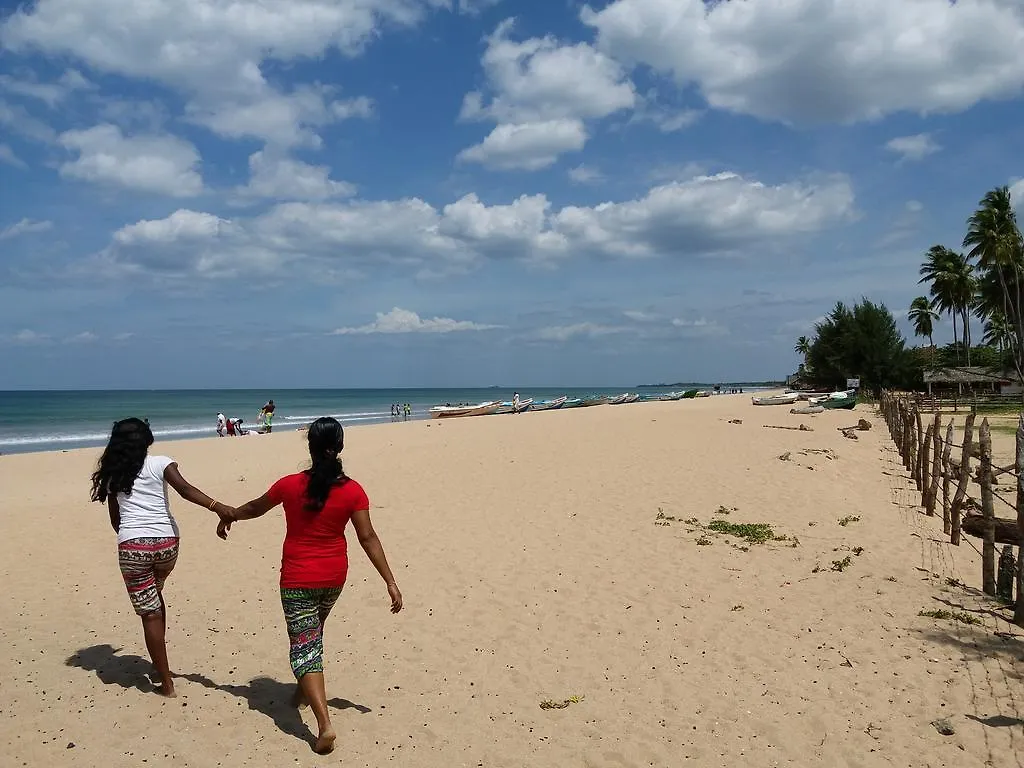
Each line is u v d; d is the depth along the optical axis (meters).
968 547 9.14
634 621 6.47
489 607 6.86
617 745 4.31
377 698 4.93
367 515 4.38
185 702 4.75
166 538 4.69
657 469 15.23
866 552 8.78
